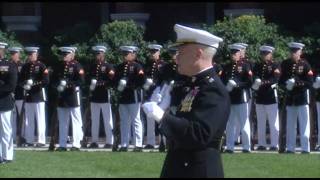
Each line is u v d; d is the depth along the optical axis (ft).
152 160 87.04
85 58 133.28
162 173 38.17
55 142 104.12
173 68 100.32
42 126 111.86
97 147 109.50
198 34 37.58
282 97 108.47
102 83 107.45
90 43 136.05
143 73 103.55
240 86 100.68
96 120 108.88
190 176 37.14
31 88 110.83
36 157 90.89
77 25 144.46
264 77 103.65
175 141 37.06
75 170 79.05
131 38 134.31
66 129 103.86
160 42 150.41
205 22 149.89
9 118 85.30
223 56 125.08
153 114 36.50
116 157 90.27
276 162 85.10
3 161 85.35
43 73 110.22
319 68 128.16
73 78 104.01
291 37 131.85
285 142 102.47
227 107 37.35
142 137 104.94
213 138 36.86
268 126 109.70
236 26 128.47
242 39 126.72
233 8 141.18
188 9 151.02
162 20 151.53
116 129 103.65
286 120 102.68
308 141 101.76
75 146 104.42
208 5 149.18
